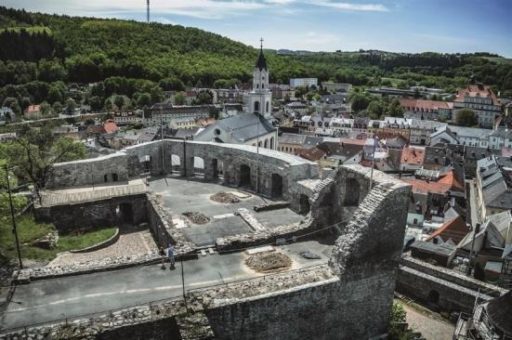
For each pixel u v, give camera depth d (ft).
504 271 130.21
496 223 177.37
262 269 71.61
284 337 62.69
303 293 62.13
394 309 81.92
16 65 623.77
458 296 99.81
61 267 68.80
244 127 250.98
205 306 56.29
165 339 55.01
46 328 52.01
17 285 64.54
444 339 90.63
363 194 77.46
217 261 74.43
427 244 141.59
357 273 66.39
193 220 95.86
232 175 125.18
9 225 94.12
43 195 105.19
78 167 112.68
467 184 323.16
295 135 403.95
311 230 85.66
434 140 435.53
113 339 52.37
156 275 68.80
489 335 80.79
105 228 104.88
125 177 121.29
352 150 356.59
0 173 92.27
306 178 107.14
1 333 52.42
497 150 370.32
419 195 222.48
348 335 69.26
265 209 103.71
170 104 609.83
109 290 63.72
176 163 154.81
